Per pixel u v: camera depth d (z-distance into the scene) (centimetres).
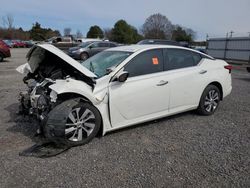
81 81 389
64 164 321
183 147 373
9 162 323
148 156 345
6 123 459
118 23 6481
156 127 454
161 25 6194
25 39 7194
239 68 1638
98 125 386
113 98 390
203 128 452
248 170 311
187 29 5750
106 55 464
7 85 822
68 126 361
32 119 470
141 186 278
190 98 487
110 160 333
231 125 469
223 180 290
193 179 291
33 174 298
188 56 497
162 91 439
